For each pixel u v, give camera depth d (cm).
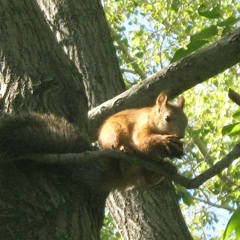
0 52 816
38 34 847
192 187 745
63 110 806
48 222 708
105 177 797
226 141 2448
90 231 733
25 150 736
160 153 837
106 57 1342
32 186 720
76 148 772
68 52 1342
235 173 2186
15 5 856
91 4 1398
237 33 963
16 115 765
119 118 922
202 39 796
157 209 1186
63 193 734
